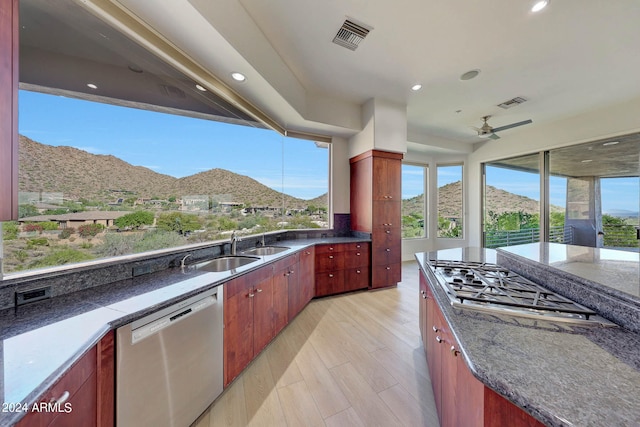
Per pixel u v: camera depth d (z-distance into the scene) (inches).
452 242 230.1
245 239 109.9
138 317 41.6
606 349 28.9
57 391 28.1
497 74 111.6
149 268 66.9
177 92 78.4
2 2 30.8
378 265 146.7
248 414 57.7
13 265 44.3
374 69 108.2
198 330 54.7
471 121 170.7
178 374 49.9
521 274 59.7
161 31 63.1
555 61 101.3
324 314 113.7
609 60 100.1
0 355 29.1
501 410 25.7
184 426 51.2
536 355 28.0
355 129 145.1
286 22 80.4
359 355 81.4
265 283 82.7
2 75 30.6
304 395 63.7
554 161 172.7
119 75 62.1
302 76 114.3
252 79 86.8
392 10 75.3
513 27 82.3
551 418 19.5
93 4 51.2
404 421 55.9
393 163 147.6
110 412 38.1
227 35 66.9
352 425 54.8
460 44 91.4
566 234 166.4
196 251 83.2
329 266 135.0
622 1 71.1
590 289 39.2
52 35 50.3
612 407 19.9
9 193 31.4
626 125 136.8
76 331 35.1
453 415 39.8
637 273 44.1
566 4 72.5
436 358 54.9
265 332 82.6
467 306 41.9
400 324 103.4
